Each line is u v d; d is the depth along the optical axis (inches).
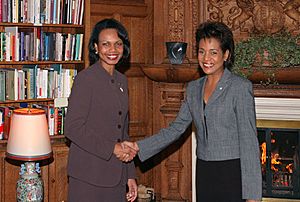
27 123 136.0
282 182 191.2
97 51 120.0
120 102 118.3
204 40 109.0
